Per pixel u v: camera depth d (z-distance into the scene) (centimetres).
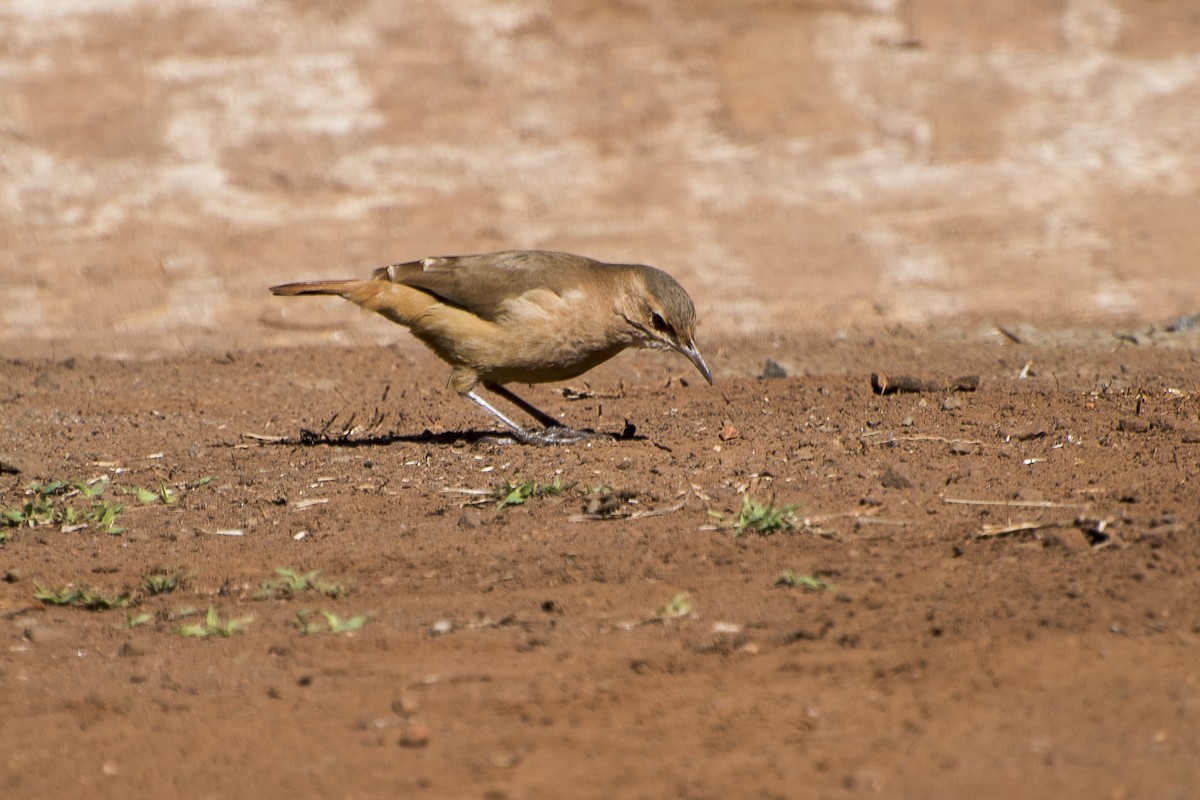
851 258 2775
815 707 857
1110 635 921
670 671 922
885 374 1761
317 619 1057
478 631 1013
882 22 3600
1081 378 1873
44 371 2183
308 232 2881
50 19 3538
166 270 2752
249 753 839
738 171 3102
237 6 3591
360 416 1827
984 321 2473
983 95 3359
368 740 846
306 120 3241
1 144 3155
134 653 1011
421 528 1284
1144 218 2916
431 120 3247
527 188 3033
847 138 3216
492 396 1930
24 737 877
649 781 783
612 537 1211
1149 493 1210
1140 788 750
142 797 798
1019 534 1130
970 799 749
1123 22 3625
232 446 1658
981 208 2973
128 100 3284
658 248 2808
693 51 3481
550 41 3506
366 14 3578
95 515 1364
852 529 1186
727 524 1216
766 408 1703
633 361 2197
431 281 1564
